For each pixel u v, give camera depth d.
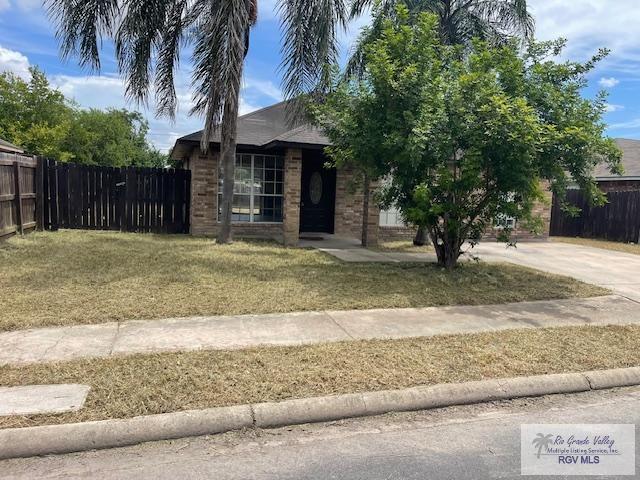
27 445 3.09
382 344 5.09
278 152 14.27
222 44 9.62
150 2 10.48
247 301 6.48
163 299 6.39
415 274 8.77
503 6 12.95
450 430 3.60
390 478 2.95
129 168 13.46
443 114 7.92
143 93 11.27
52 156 23.45
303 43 10.57
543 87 8.26
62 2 9.36
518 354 4.95
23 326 5.22
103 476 2.89
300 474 2.96
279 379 4.09
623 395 4.33
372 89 8.51
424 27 8.53
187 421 3.40
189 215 13.95
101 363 4.29
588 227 18.31
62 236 11.70
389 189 9.34
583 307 7.09
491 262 10.75
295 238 12.27
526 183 8.02
